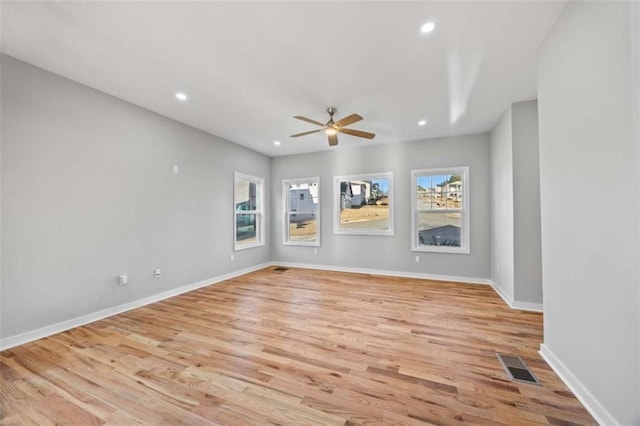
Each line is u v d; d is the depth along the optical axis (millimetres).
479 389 1715
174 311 3176
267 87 2855
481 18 1841
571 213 1696
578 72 1608
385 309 3209
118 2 1689
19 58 2328
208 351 2223
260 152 5742
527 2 1700
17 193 2334
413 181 4891
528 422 1439
